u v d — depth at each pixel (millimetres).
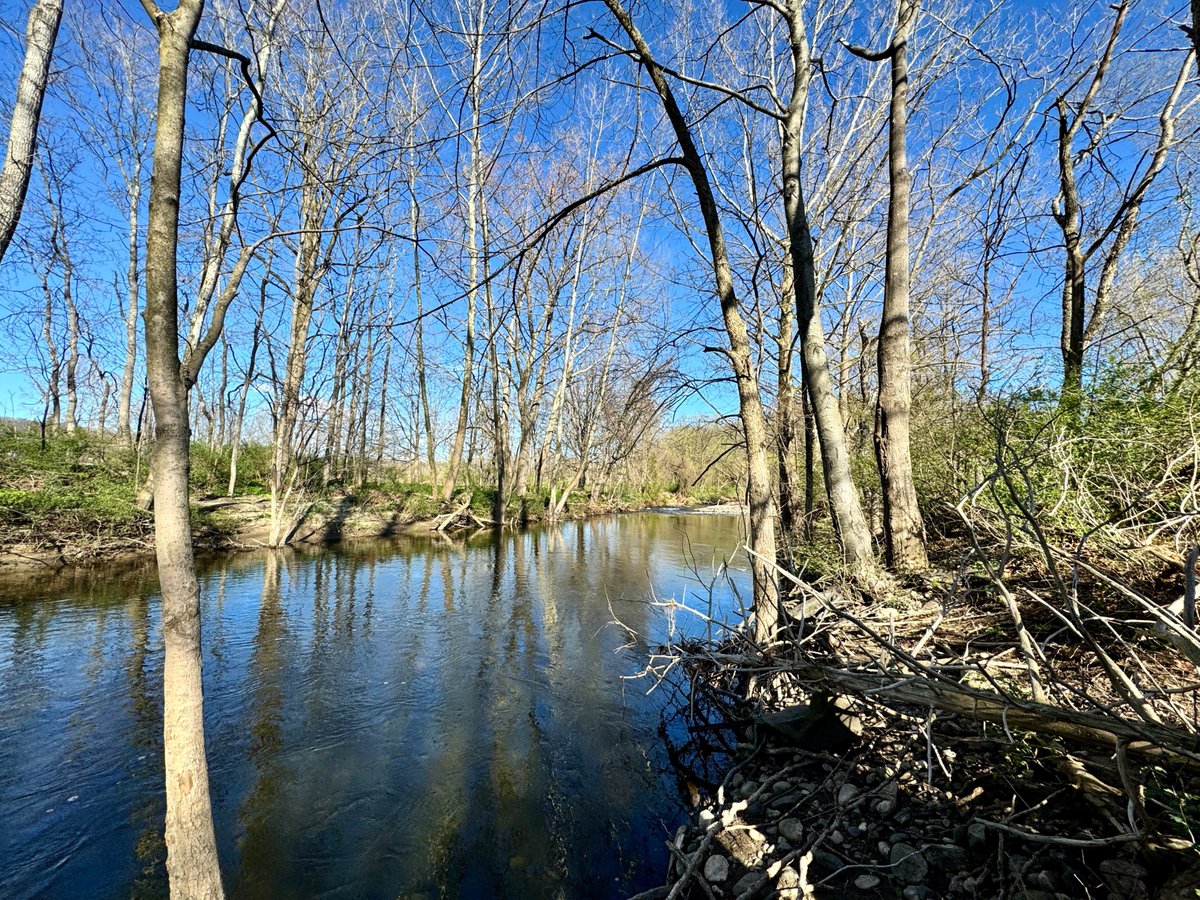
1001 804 2941
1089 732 2324
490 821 3914
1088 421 4852
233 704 5762
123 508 12844
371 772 4547
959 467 6012
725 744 4957
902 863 2869
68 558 11766
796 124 6375
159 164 1913
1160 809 2377
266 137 2998
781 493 9469
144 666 6562
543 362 25250
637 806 4070
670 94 5453
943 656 3975
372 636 8031
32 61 4336
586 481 34906
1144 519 4082
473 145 9828
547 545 17875
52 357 20109
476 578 12312
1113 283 8039
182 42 1995
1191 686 2334
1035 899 2398
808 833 3262
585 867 3445
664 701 5926
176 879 1896
